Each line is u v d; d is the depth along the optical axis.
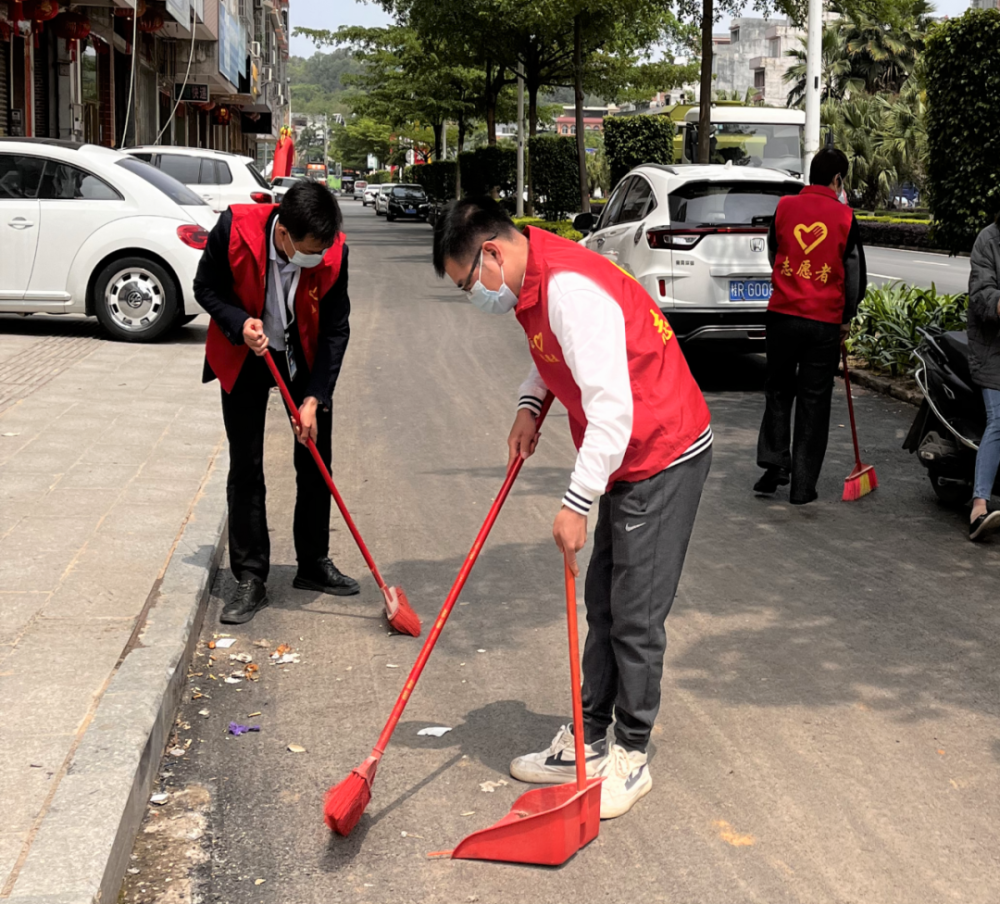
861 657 4.54
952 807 3.42
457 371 11.02
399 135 66.25
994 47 9.77
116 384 9.05
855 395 10.01
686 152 22.17
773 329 6.64
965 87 10.06
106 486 6.12
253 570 4.94
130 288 11.29
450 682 4.27
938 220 10.74
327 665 4.41
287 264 4.64
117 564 4.92
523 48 33.03
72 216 11.22
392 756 3.70
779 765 3.66
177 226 11.28
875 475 7.11
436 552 5.77
